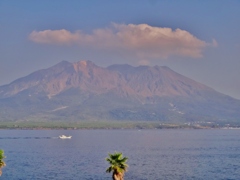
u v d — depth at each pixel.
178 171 198.75
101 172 193.25
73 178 176.38
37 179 174.50
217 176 183.62
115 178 106.44
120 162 107.25
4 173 192.12
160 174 188.62
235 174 189.88
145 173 191.38
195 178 178.12
